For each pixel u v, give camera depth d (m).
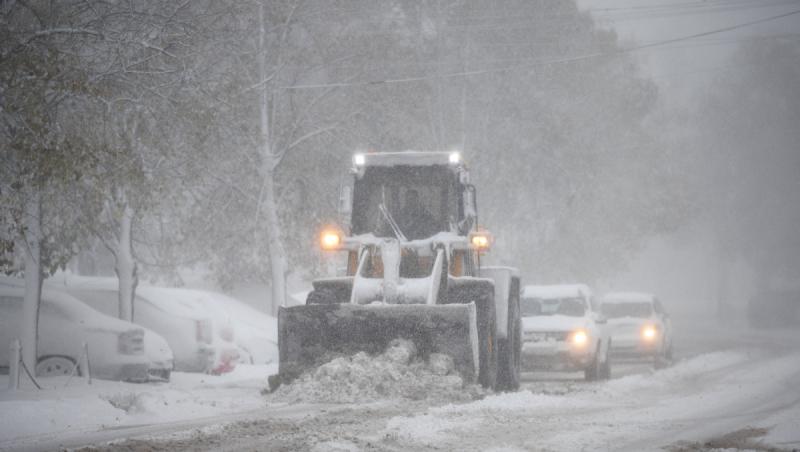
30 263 57.88
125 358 60.91
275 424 35.81
